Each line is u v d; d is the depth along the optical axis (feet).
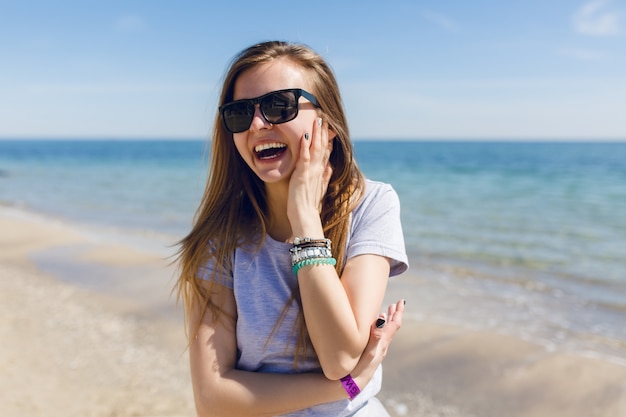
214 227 6.11
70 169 149.48
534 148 346.54
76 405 16.11
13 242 40.96
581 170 126.21
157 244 40.70
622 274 31.68
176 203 70.23
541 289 28.40
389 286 28.68
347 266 5.76
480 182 100.94
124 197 77.66
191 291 6.06
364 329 5.36
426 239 43.37
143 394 17.01
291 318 5.60
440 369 18.40
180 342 21.12
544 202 69.92
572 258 36.24
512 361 18.74
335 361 5.23
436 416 15.71
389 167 145.69
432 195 79.15
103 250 37.58
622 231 47.09
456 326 22.08
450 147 390.21
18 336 21.50
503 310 24.49
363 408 5.79
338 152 6.18
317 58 5.98
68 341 21.16
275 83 5.74
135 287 28.19
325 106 5.96
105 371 18.61
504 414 15.74
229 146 6.31
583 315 23.88
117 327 22.71
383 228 5.87
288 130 5.65
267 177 5.73
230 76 5.97
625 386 16.75
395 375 18.12
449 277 30.91
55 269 32.50
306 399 5.45
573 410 15.71
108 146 464.24
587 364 18.31
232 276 6.01
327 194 6.07
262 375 5.60
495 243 41.70
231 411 5.55
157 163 185.78
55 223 52.95
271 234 6.16
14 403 15.79
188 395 17.03
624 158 190.80
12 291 27.99
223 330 5.88
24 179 113.09
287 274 5.73
